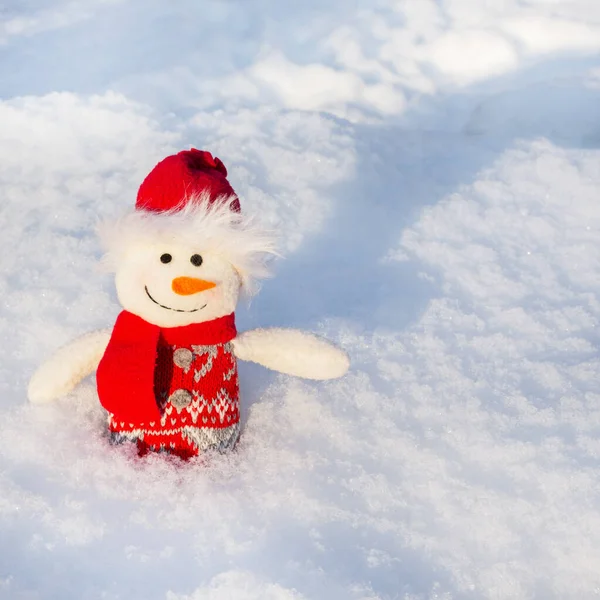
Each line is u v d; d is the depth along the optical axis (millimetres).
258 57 1499
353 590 931
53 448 1013
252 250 977
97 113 1377
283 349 1017
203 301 970
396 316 1156
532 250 1232
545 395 1078
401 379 1090
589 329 1145
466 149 1382
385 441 1034
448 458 1024
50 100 1396
